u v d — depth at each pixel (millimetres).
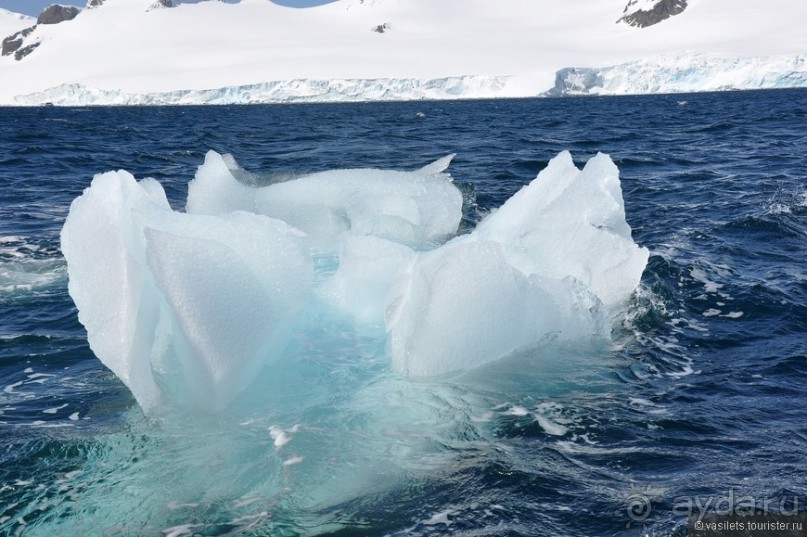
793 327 4855
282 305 4199
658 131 22719
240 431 3557
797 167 12125
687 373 4195
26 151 18719
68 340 4906
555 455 3307
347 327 4660
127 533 2842
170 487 3125
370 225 6480
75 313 5410
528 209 5562
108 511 2969
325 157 16250
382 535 2789
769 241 7055
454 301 4117
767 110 35562
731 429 3492
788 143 16750
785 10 123500
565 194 5328
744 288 5590
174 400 3877
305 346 4398
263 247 4312
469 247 4273
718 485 2992
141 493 3086
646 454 3285
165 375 4059
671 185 10492
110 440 3512
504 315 4266
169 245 3732
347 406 3775
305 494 3059
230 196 7105
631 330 4848
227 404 3779
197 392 3758
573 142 19094
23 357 4625
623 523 2770
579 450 3354
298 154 17172
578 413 3713
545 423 3613
